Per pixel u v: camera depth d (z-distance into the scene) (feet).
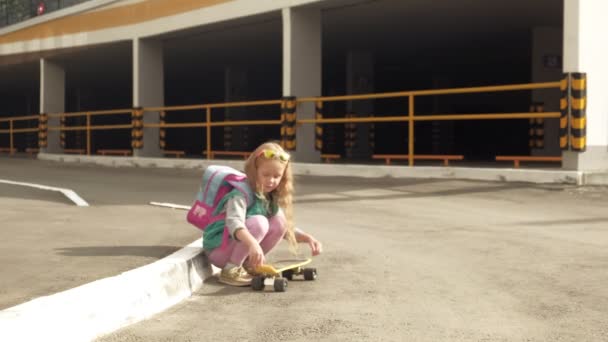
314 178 38.65
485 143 101.91
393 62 89.45
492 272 14.88
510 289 13.20
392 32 65.62
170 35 59.21
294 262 14.37
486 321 10.80
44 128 76.38
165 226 20.25
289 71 45.57
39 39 75.87
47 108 76.64
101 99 137.59
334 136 110.42
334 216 24.50
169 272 12.29
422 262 16.12
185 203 28.84
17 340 8.39
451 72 99.14
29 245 16.17
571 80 31.32
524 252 17.25
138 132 60.95
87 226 20.11
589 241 18.76
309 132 46.37
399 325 10.52
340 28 63.10
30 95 133.80
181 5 55.42
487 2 51.85
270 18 50.03
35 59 77.10
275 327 10.39
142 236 17.95
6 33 82.48
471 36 68.59
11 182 40.04
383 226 22.07
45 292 11.03
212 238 13.67
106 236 17.92
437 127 99.76
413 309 11.60
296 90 45.78
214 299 12.41
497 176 32.71
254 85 104.83
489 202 27.04
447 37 69.15
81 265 13.44
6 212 23.97
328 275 14.67
